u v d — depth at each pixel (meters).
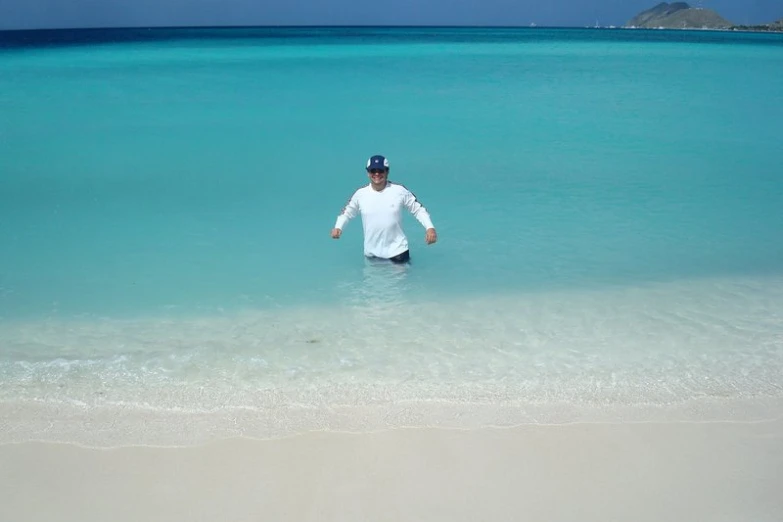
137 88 22.20
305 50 47.47
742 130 15.41
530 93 21.59
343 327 5.95
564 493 3.76
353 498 3.73
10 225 8.68
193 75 26.73
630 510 3.63
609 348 5.56
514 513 3.61
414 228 8.73
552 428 4.39
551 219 9.02
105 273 7.14
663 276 7.14
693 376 5.08
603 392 4.85
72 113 17.06
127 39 76.06
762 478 3.88
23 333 5.80
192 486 3.84
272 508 3.66
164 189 10.41
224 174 11.30
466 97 20.64
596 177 11.20
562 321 6.08
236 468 4.00
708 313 6.23
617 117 17.11
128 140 13.94
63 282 6.90
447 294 6.68
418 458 4.08
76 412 4.61
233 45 56.91
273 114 17.23
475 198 9.99
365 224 7.42
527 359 5.37
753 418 4.50
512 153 12.90
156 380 5.04
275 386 4.95
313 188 10.51
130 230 8.53
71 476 3.94
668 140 14.23
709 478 3.88
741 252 7.81
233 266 7.36
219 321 6.06
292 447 4.20
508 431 4.35
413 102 19.48
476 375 5.11
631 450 4.14
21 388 4.91
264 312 6.25
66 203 9.67
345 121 16.30
